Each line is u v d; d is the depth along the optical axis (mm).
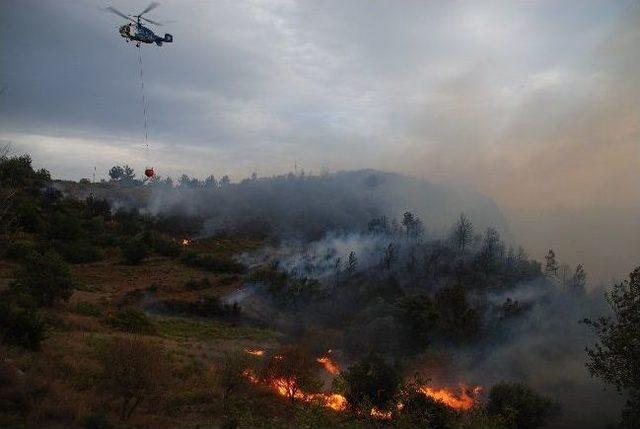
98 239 101062
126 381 19594
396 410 24094
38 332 26750
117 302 64625
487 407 30797
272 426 21828
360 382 27031
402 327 52375
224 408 24000
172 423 20734
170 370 28500
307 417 20703
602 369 21547
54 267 46969
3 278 52438
